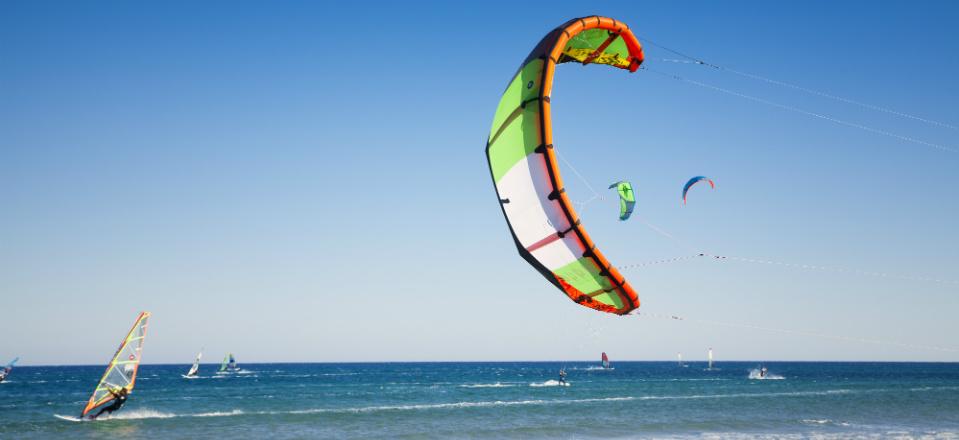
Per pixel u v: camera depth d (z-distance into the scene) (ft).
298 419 105.70
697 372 437.99
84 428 94.53
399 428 95.04
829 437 84.74
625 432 90.58
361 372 444.96
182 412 117.39
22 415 113.39
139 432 90.79
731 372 439.63
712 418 107.96
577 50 22.21
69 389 206.08
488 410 120.88
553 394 171.12
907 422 102.58
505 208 19.03
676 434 88.43
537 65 18.69
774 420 104.68
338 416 110.22
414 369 574.56
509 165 18.69
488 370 520.01
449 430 92.58
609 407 126.82
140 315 102.73
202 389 200.34
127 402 142.51
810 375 368.27
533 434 88.74
